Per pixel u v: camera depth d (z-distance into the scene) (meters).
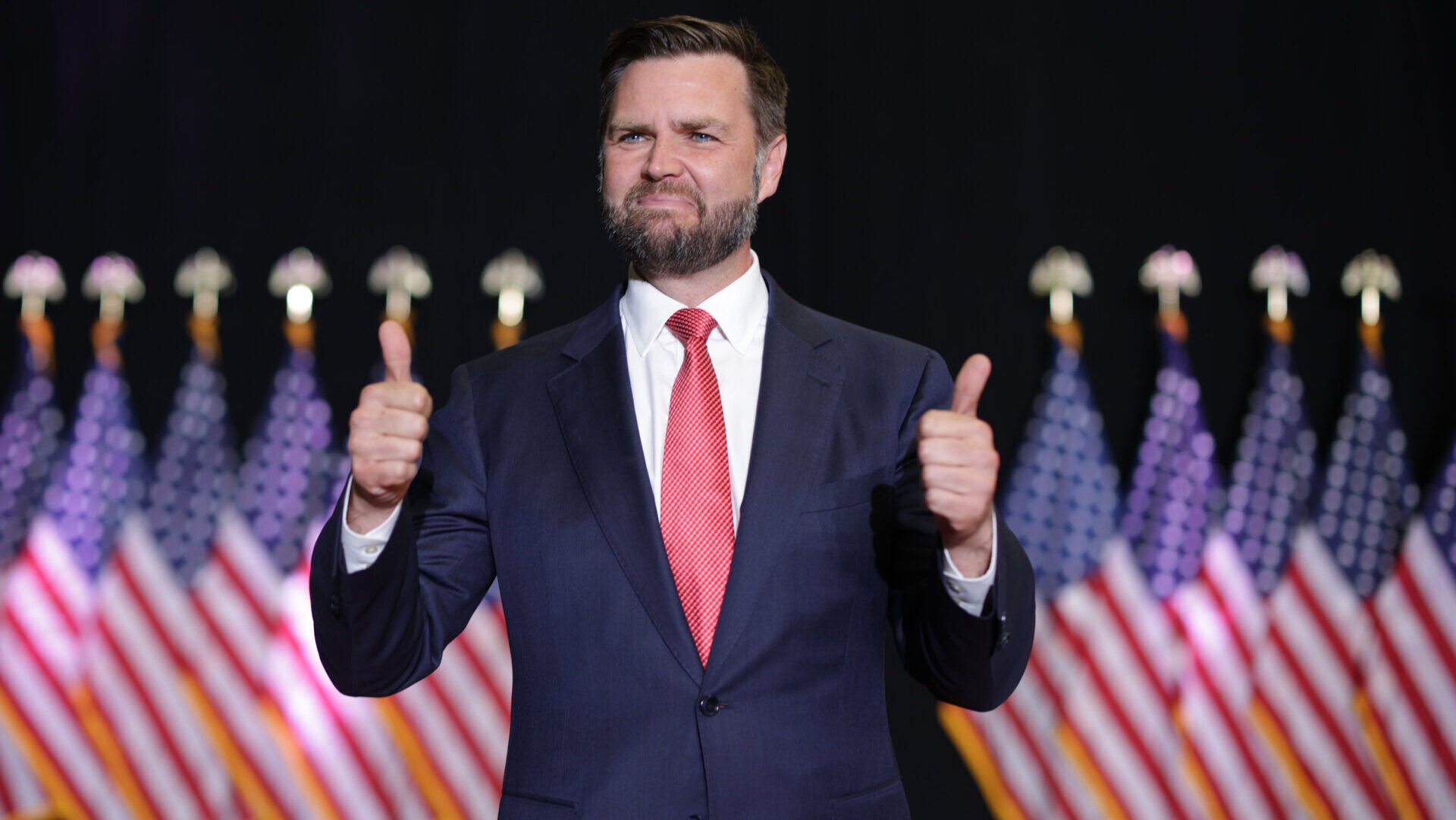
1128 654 11.81
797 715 4.71
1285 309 12.21
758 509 4.84
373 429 4.36
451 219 12.16
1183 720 11.76
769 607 4.74
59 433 11.99
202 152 12.27
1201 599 11.88
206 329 12.06
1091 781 11.66
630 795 4.61
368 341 12.08
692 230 5.08
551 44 12.34
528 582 4.95
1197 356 12.16
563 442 5.14
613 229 5.19
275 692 11.79
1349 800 11.70
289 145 12.27
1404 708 11.84
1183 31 12.48
